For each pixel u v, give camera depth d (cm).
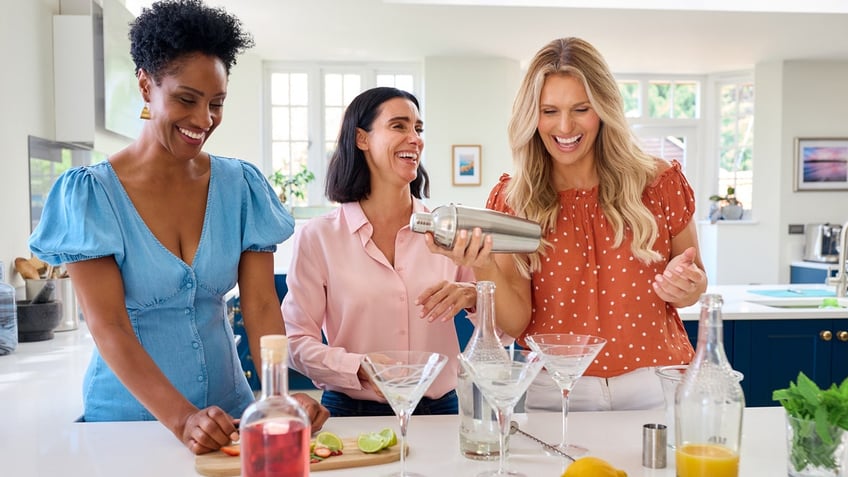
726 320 295
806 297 346
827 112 671
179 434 116
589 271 155
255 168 154
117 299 130
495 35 583
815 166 670
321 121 694
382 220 176
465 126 668
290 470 78
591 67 147
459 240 129
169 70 122
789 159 670
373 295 167
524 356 109
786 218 672
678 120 738
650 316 153
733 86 727
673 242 162
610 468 88
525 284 160
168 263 136
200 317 142
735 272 681
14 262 250
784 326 296
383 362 102
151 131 134
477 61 665
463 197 671
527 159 158
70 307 255
